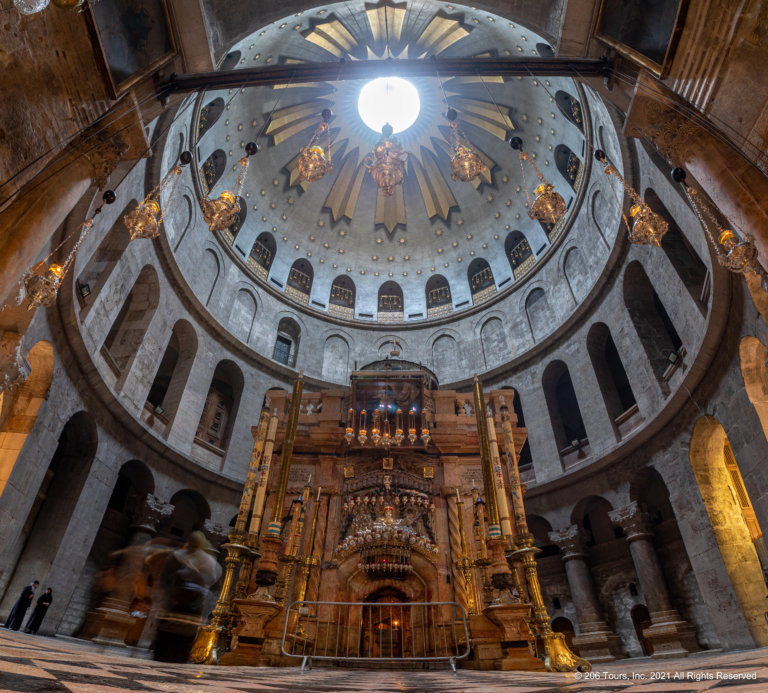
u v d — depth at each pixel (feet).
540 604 22.12
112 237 47.60
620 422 56.13
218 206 22.57
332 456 39.93
